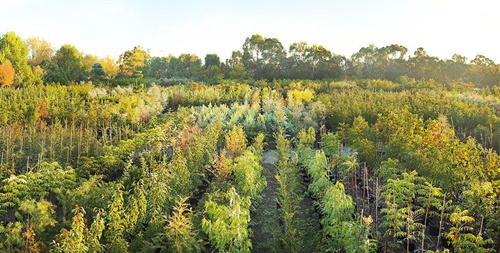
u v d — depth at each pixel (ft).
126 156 46.11
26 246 21.90
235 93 115.85
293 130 68.85
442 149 36.70
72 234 19.77
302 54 234.99
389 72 226.99
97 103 77.15
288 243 24.85
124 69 211.41
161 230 25.67
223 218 22.68
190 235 23.79
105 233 23.43
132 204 24.63
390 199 29.53
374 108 74.90
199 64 235.81
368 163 41.04
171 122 53.78
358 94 108.47
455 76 223.51
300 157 47.98
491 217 25.22
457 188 30.94
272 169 51.72
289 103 89.92
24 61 153.48
